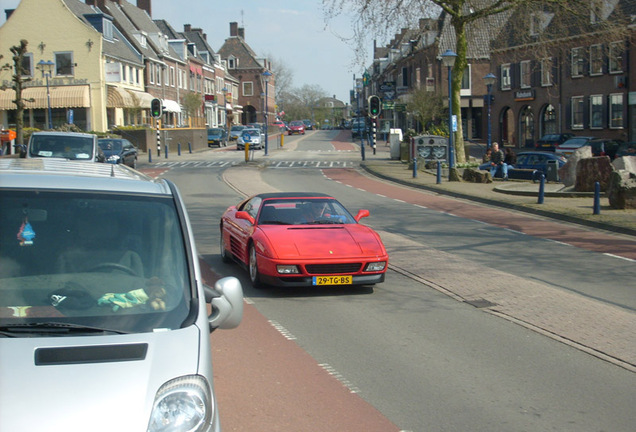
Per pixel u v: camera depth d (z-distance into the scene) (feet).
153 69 201.98
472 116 209.36
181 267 12.30
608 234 49.57
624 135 136.56
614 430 15.85
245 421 15.94
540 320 25.58
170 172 110.52
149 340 10.49
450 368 20.24
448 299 29.71
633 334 23.49
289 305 28.25
